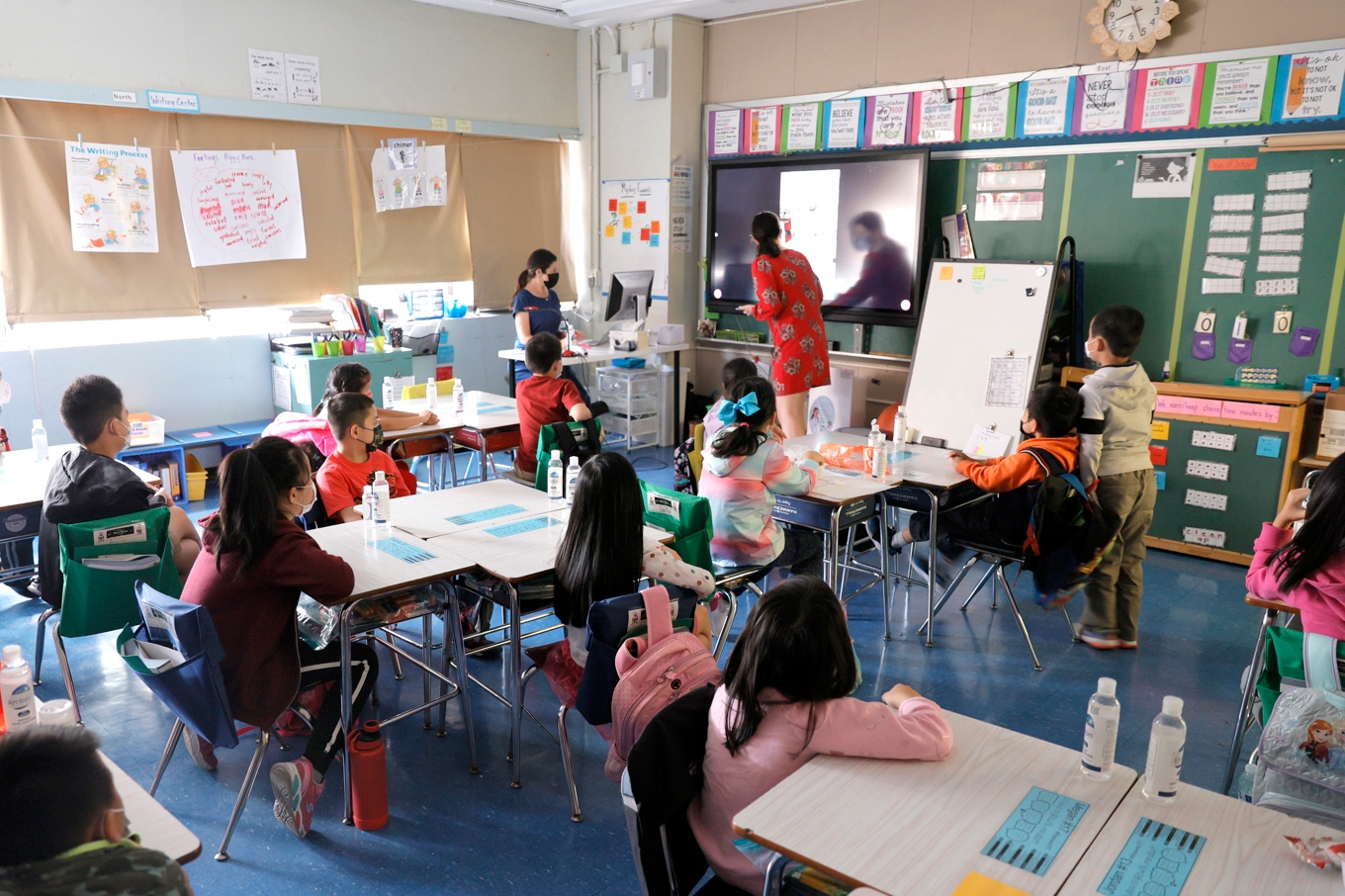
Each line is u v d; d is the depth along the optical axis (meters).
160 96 5.23
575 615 2.48
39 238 5.07
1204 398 4.62
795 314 5.22
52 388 5.21
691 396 7.01
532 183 7.19
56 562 2.91
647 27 6.66
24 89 4.79
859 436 4.66
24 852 1.12
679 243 6.90
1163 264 4.95
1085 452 3.44
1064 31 5.11
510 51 6.82
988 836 1.43
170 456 5.41
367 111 6.12
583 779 2.78
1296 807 1.77
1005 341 4.88
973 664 3.59
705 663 2.12
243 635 2.31
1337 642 2.13
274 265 5.96
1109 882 1.33
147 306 5.48
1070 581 3.36
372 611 2.60
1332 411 4.36
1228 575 4.54
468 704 2.77
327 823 2.53
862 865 1.35
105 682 3.30
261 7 5.57
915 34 5.68
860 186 5.92
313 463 3.76
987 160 5.49
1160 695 3.35
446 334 6.72
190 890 1.24
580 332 7.52
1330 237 4.45
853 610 4.12
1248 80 4.56
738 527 3.29
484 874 2.33
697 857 1.75
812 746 1.64
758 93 6.49
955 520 3.68
